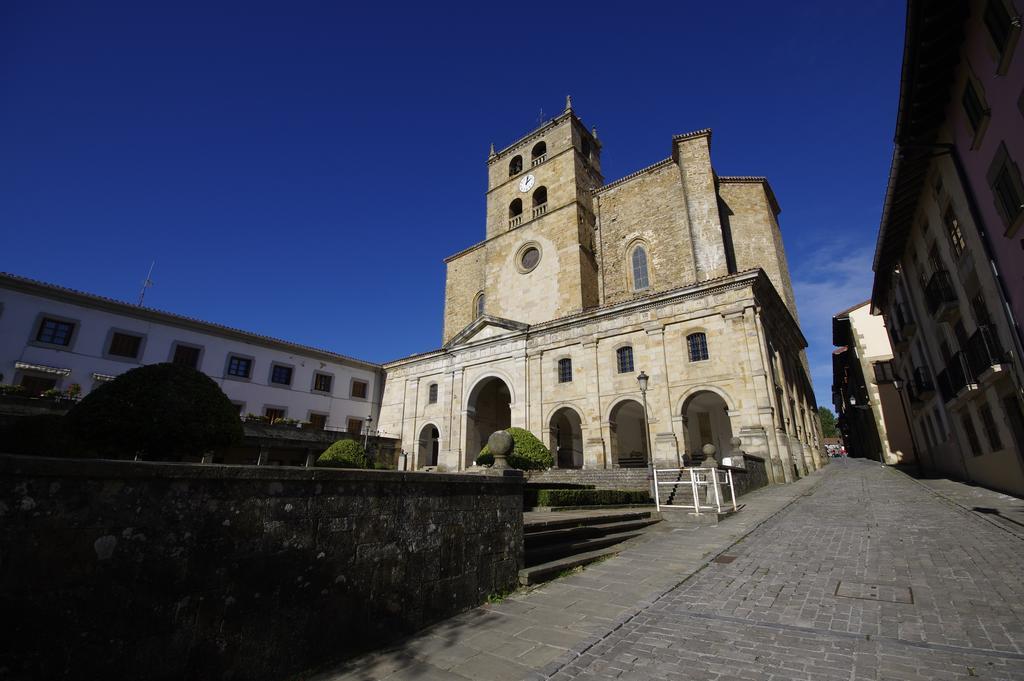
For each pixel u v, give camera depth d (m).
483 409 35.19
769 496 16.48
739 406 22.34
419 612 5.45
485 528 6.70
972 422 17.02
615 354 27.09
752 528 10.88
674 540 10.05
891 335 27.30
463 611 6.02
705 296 24.62
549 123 39.41
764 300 25.28
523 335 31.25
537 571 7.27
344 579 4.71
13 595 2.80
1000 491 14.85
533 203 38.88
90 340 26.70
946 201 14.53
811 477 24.33
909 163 14.82
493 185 42.59
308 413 35.47
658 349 25.47
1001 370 12.35
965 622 5.03
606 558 8.71
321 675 4.25
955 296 15.30
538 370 30.05
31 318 25.00
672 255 31.16
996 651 4.33
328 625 4.50
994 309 12.52
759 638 4.91
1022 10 8.88
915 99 12.66
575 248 34.31
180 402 7.96
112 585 3.20
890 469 28.75
